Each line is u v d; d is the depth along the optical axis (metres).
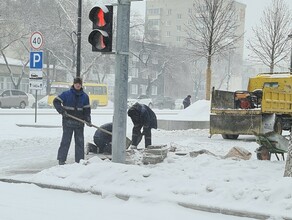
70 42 49.31
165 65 72.75
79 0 21.33
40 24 48.06
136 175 7.52
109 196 7.06
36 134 16.91
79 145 9.85
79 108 9.76
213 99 16.73
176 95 77.94
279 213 5.87
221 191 6.64
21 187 7.78
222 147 13.71
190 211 6.37
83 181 7.54
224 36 30.61
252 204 6.24
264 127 15.52
